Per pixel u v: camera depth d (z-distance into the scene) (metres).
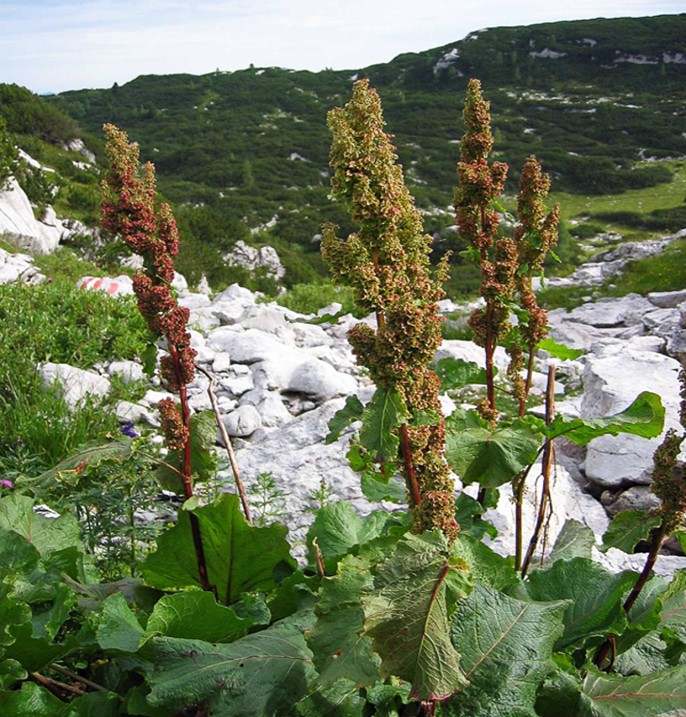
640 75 138.12
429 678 1.78
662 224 81.69
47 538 3.11
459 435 2.59
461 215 2.88
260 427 7.62
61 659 2.72
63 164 42.44
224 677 2.23
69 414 6.91
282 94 143.12
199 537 2.83
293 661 2.30
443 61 151.50
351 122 2.19
